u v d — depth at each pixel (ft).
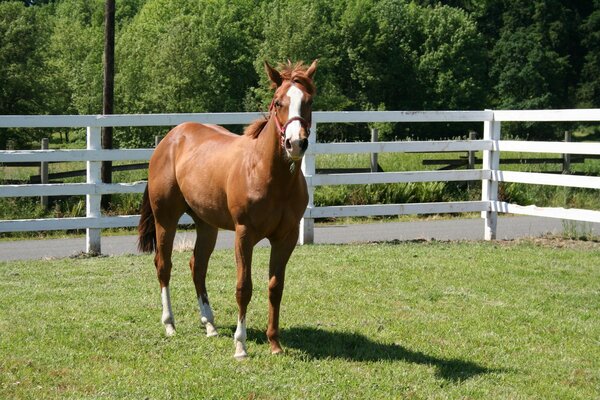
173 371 16.60
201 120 34.35
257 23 182.29
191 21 170.81
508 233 41.65
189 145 20.47
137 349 18.25
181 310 22.15
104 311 21.72
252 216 17.40
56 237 41.37
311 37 156.46
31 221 32.04
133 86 151.43
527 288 25.61
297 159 16.12
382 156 65.21
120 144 114.42
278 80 17.62
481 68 177.78
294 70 17.12
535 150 36.35
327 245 34.40
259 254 31.19
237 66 172.45
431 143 37.37
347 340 19.19
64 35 185.16
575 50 184.24
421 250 32.73
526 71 172.45
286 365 17.13
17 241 39.58
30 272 27.73
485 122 38.65
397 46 178.29
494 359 18.08
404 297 23.93
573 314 22.39
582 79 182.50
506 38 178.70
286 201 17.42
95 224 33.04
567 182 34.96
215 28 170.71
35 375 16.15
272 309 18.11
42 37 137.28
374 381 16.10
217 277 26.68
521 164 60.95
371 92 181.37
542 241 36.27
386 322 20.99
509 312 22.36
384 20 178.19
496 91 178.60
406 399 15.16
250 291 17.69
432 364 17.48
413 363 17.47
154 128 115.55
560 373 17.21
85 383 15.74
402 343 19.17
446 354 18.33
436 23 177.37
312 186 35.45
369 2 181.88
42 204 45.50
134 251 35.29
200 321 20.99
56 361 17.12
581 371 17.34
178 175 20.24
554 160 61.26
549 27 180.34
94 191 33.04
